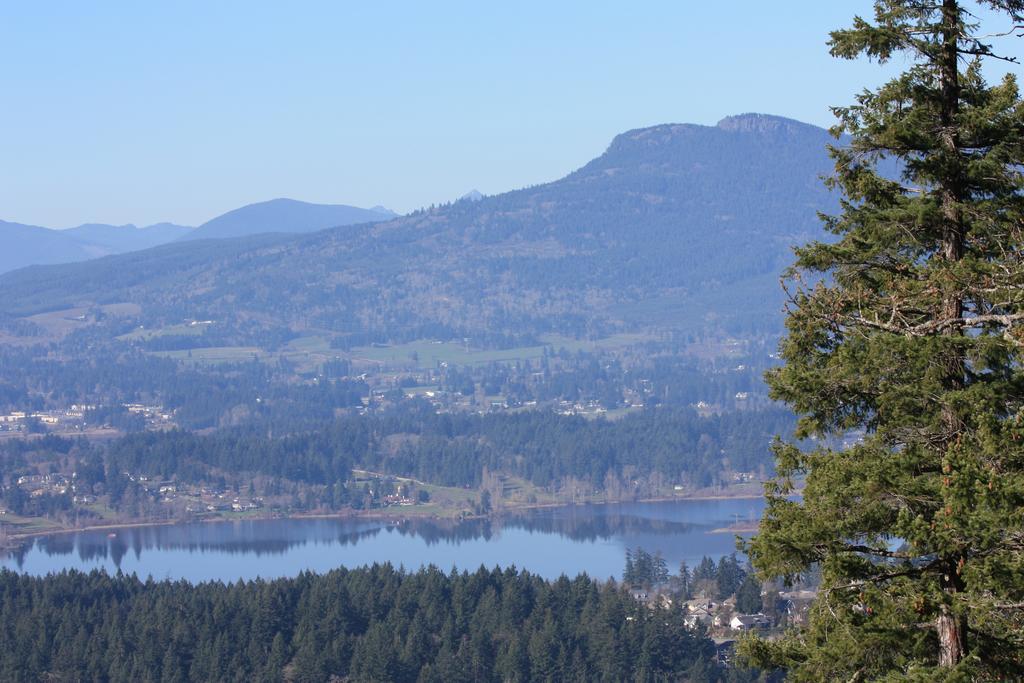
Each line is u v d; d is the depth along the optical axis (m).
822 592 38.00
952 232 39.50
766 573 38.25
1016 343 35.16
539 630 182.50
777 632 186.50
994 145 38.56
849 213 40.97
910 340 36.84
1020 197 39.03
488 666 177.50
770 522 39.00
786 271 41.34
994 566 33.50
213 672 181.62
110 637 189.50
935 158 38.81
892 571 37.50
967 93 39.41
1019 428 34.47
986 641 35.16
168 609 196.25
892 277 39.75
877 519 36.81
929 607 35.47
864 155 40.44
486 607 191.62
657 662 174.38
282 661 183.25
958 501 33.84
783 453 39.94
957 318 37.53
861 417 39.41
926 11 39.19
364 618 195.00
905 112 39.66
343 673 182.12
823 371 38.81
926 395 36.84
